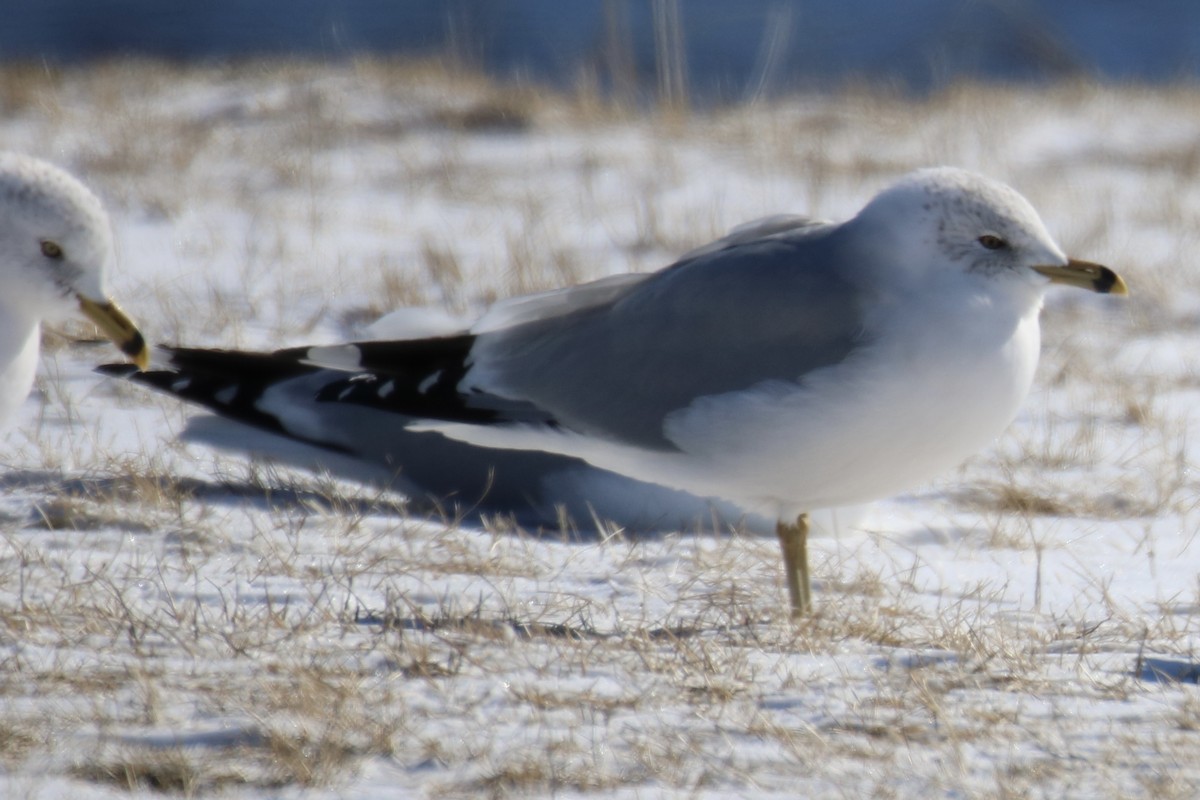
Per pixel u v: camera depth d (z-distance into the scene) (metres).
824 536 11.78
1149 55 42.78
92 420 13.28
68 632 8.53
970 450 9.69
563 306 10.58
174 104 26.98
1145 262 20.14
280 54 34.19
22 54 43.25
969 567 11.08
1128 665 8.83
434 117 26.89
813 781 7.08
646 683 8.20
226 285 17.80
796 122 27.97
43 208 10.06
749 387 9.62
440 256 18.66
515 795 6.83
